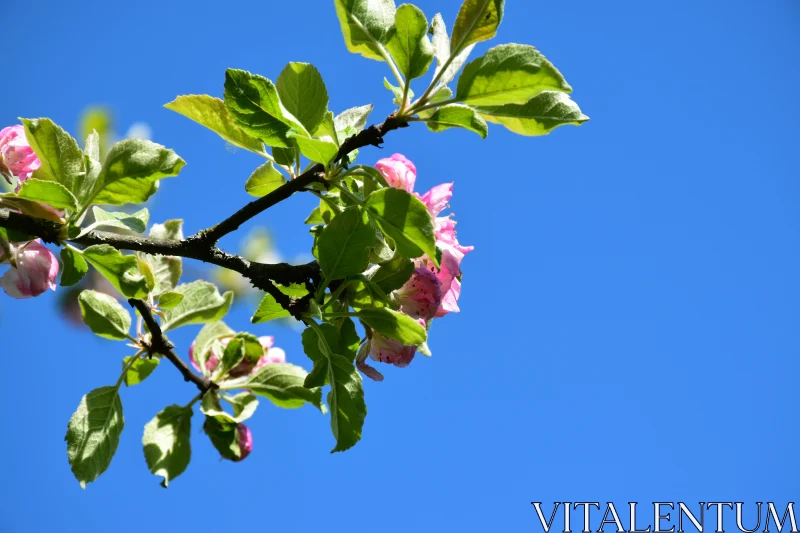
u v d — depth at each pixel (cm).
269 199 92
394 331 92
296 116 92
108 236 93
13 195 91
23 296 95
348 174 91
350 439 90
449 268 93
